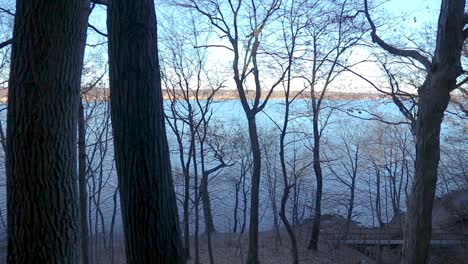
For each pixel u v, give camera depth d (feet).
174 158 110.11
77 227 15.76
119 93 15.65
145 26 15.64
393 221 96.43
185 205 74.23
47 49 14.56
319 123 126.41
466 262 68.28
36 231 14.70
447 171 127.34
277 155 107.34
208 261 76.64
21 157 14.61
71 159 15.51
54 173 14.89
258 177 70.03
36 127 14.56
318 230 80.94
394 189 102.47
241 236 91.04
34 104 14.53
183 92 81.76
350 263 72.95
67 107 15.19
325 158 109.09
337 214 103.55
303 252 78.59
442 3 36.70
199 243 88.43
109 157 111.55
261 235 93.66
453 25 35.94
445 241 74.84
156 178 15.70
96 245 80.28
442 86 36.60
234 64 72.84
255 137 70.95
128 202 15.66
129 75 15.52
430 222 37.88
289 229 65.31
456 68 36.45
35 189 14.64
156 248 15.58
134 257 15.71
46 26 14.49
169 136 106.73
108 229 93.66
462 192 89.81
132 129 15.53
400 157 156.87
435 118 37.11
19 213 14.73
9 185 14.94
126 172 15.65
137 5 15.53
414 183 38.50
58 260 15.05
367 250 79.30
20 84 14.60
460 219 85.56
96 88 83.76
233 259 77.61
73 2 14.92
